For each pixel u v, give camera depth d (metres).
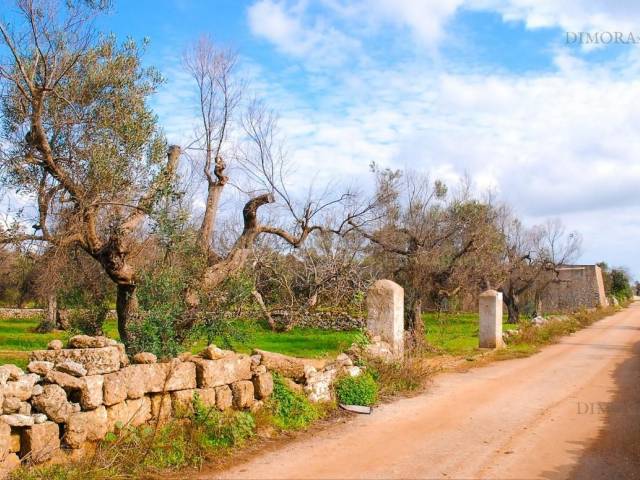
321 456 7.37
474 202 23.38
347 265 21.81
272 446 7.84
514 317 38.16
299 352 18.06
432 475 6.58
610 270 73.94
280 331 25.22
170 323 11.16
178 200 12.57
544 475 6.55
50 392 6.31
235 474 6.66
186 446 7.14
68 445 6.35
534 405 10.53
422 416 9.65
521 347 20.92
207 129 14.41
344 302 22.77
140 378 7.22
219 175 14.11
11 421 5.85
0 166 11.44
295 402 9.12
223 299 12.59
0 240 11.31
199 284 12.18
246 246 13.96
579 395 11.52
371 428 8.84
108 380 6.81
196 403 7.77
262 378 8.89
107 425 6.78
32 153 11.54
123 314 11.98
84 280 13.17
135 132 12.21
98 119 12.33
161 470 6.71
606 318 40.94
